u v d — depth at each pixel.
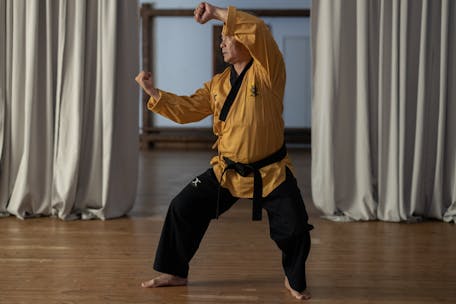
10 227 4.28
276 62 2.59
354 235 4.07
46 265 3.33
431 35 4.50
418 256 3.54
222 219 4.60
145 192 5.95
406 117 4.53
